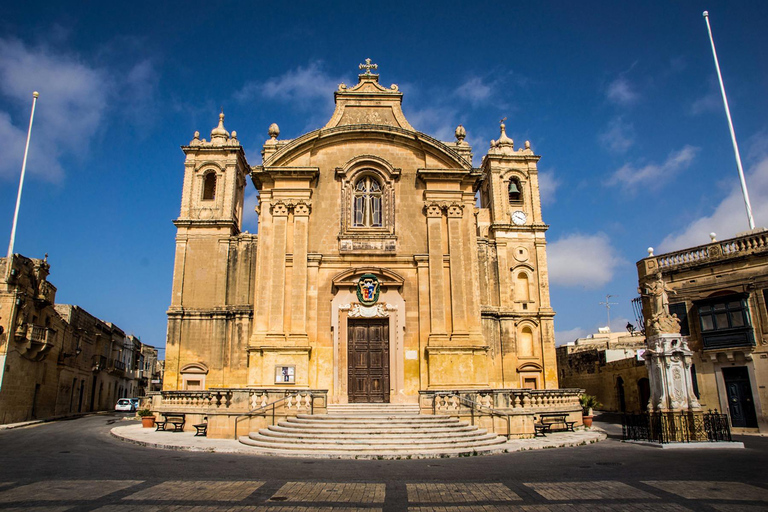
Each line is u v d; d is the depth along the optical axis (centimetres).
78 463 1573
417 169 2947
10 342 3466
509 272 4222
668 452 1866
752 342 2784
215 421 2244
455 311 2766
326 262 2830
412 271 2845
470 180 2945
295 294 2745
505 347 4053
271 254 2809
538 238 4312
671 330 2205
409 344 2762
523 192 4462
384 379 2741
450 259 2830
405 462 1653
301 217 2842
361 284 2786
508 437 2219
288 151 2911
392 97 3127
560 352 5994
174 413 2588
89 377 5541
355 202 2962
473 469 1500
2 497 1081
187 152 4166
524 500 1094
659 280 2295
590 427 2833
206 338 3756
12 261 3541
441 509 1023
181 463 1584
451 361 2694
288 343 2673
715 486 1221
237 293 3831
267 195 2902
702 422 2097
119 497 1088
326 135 2942
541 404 2584
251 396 2273
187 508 1007
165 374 3681
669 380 2141
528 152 4562
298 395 2278
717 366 2938
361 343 2783
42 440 2345
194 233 3944
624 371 4409
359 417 2173
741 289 2864
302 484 1251
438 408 2261
